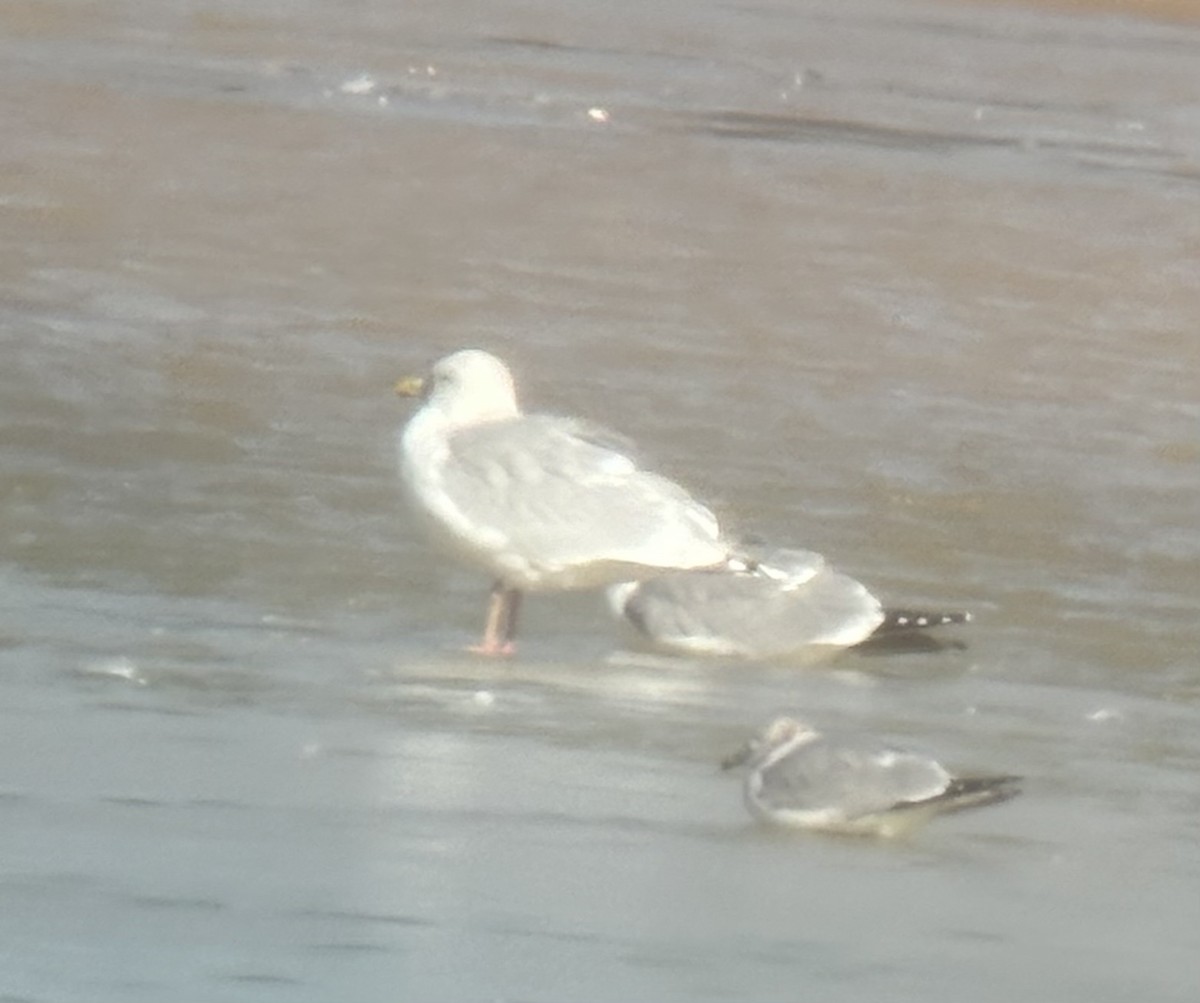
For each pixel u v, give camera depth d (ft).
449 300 78.54
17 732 37.91
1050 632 49.42
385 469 58.03
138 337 69.72
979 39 172.14
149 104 111.45
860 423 66.33
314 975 29.01
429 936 30.58
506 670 44.19
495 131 113.09
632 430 64.03
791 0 186.09
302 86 122.93
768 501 58.08
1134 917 33.17
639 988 29.35
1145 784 39.58
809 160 112.68
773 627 45.98
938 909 32.99
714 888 33.19
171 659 42.86
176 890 31.55
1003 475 61.93
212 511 53.31
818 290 84.38
